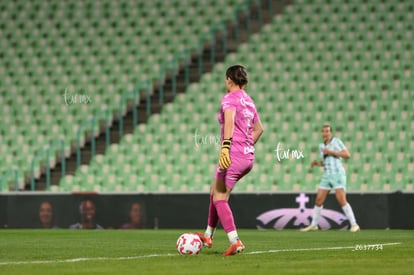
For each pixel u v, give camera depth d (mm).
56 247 38219
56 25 97812
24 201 67250
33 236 51750
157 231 60688
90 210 66500
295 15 91688
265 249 35844
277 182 76500
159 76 88875
